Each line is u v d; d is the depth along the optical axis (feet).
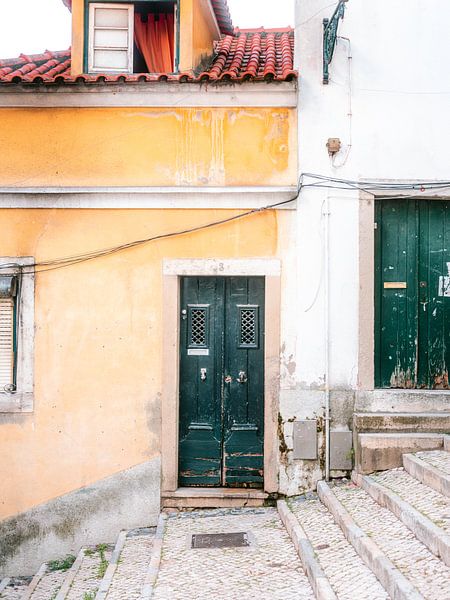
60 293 22.75
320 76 22.39
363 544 15.75
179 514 21.99
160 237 22.57
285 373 22.30
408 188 22.20
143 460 22.41
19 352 22.71
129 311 22.61
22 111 22.75
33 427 22.59
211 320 23.08
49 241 22.77
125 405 22.48
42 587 19.93
